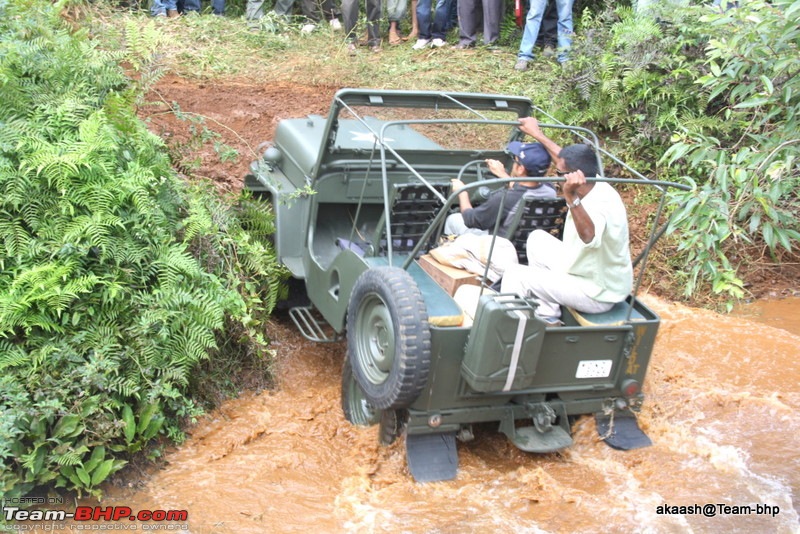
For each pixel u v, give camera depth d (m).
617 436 4.38
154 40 5.54
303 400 4.82
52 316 4.00
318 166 5.09
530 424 4.43
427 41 10.12
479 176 5.07
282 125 5.91
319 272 4.98
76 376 3.85
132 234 4.35
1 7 5.04
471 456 4.29
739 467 4.22
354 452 4.23
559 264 4.23
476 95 5.05
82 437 3.76
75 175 4.23
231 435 4.34
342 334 4.91
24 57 4.70
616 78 7.46
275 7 10.34
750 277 6.71
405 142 5.44
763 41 5.63
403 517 3.71
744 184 5.73
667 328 5.90
